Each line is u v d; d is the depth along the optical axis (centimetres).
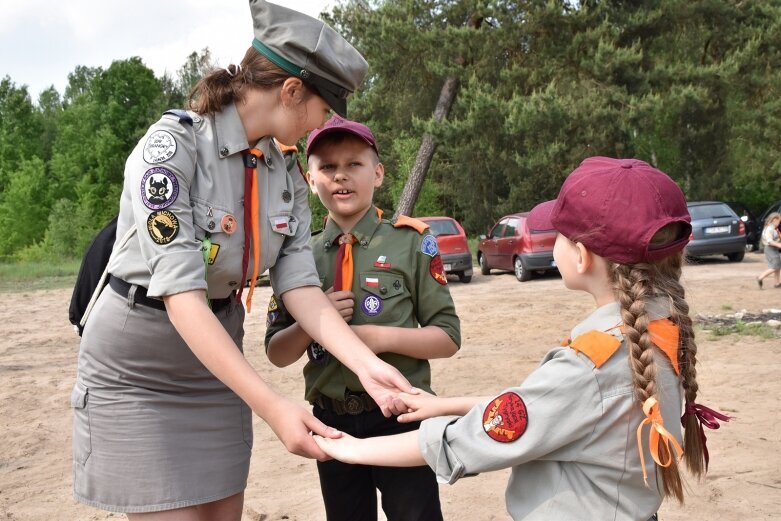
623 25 2223
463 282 1645
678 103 2216
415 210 2625
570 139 2289
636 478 173
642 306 170
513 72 2172
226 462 234
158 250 201
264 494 426
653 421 164
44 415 622
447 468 180
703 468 194
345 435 198
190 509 228
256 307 1289
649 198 174
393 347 254
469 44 2138
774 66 2812
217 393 233
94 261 228
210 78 219
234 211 217
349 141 262
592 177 180
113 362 219
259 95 216
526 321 1030
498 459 173
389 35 2181
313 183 270
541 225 200
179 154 206
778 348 781
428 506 251
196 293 201
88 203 4603
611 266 179
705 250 1716
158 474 219
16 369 812
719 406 568
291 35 212
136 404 218
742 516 370
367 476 266
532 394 172
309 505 407
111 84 5350
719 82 2481
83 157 5069
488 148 2303
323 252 275
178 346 219
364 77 228
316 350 261
